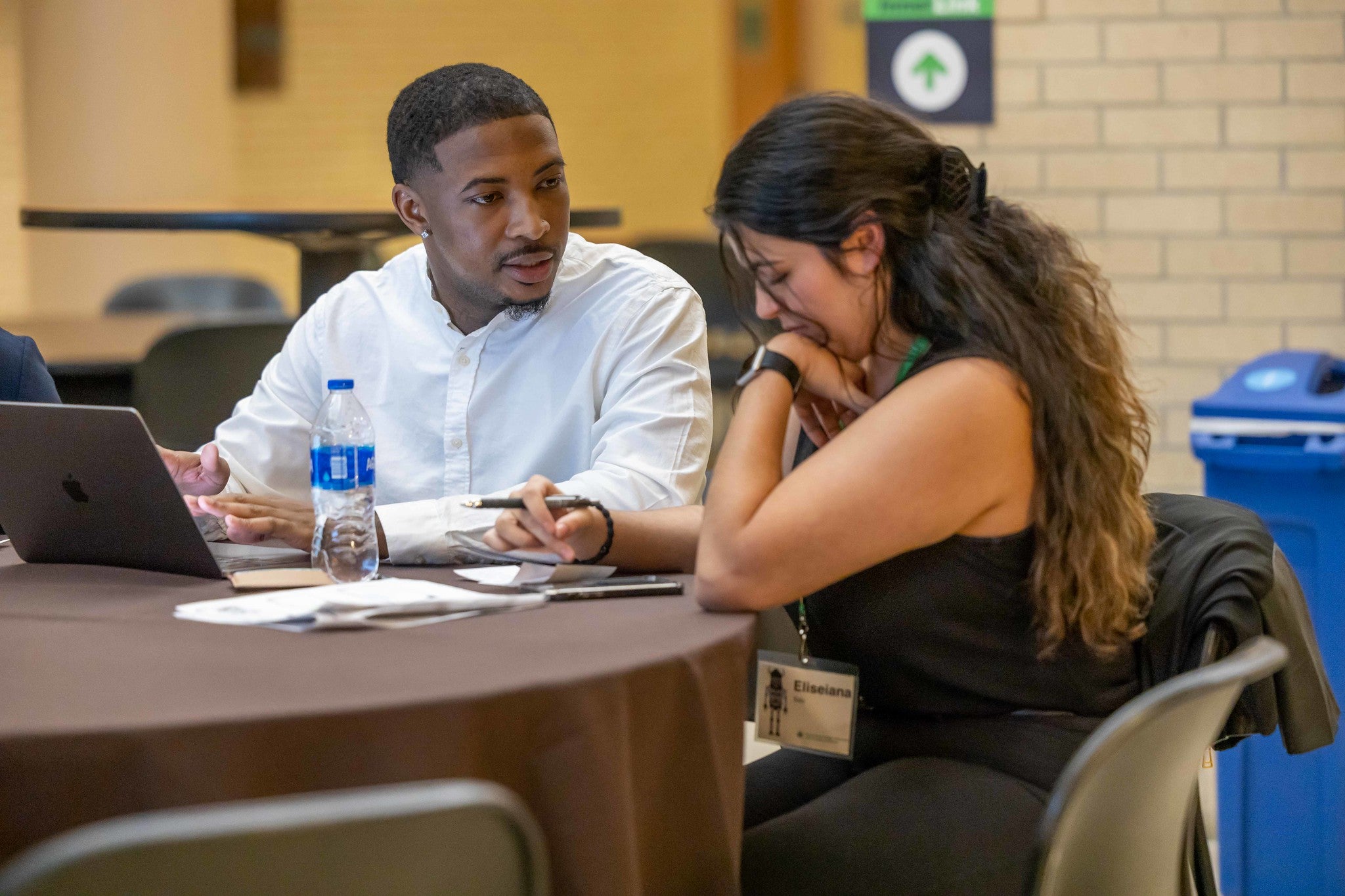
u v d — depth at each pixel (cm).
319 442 244
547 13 1041
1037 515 186
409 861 119
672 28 1023
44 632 173
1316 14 548
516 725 146
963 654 192
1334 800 301
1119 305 571
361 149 1062
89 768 132
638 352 259
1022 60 562
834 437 202
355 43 1052
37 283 1058
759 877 177
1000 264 191
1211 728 170
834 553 181
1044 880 146
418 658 159
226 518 216
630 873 153
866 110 193
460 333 271
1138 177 564
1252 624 186
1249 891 310
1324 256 559
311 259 411
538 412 267
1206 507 209
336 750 138
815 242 188
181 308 673
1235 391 314
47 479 208
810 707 201
